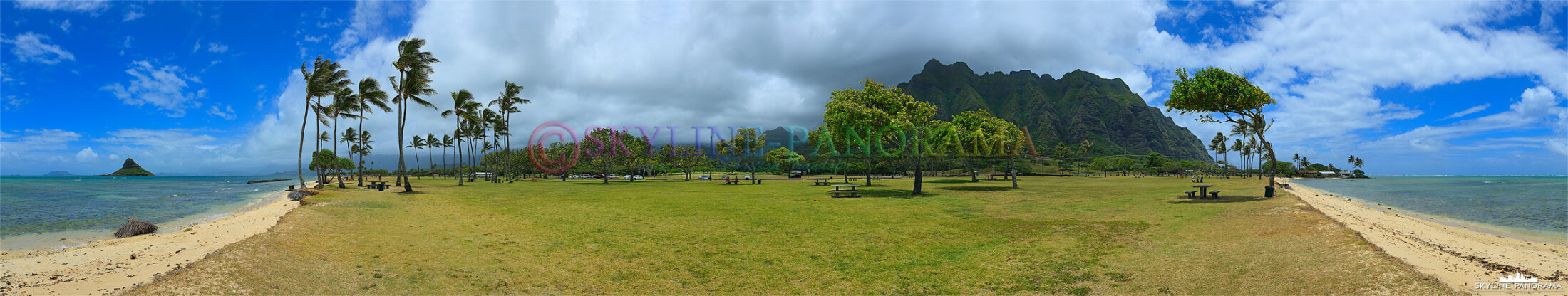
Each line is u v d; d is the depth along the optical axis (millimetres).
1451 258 8836
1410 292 6734
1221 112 24859
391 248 11383
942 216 17469
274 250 10062
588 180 73938
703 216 18047
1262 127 24062
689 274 9625
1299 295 7027
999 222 15750
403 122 38562
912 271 9562
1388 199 33594
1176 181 56250
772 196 29016
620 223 16062
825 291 8453
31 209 25297
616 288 8719
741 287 8734
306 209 17969
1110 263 9773
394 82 38219
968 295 8102
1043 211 18750
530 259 10773
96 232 16438
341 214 16672
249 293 7539
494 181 63469
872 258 10672
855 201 23984
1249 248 10188
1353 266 8055
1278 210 16031
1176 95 25016
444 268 9836
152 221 19562
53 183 81938
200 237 12695
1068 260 10078
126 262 9164
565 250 11750
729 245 12195
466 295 8188
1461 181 103625
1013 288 8352
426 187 43812
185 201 31922
